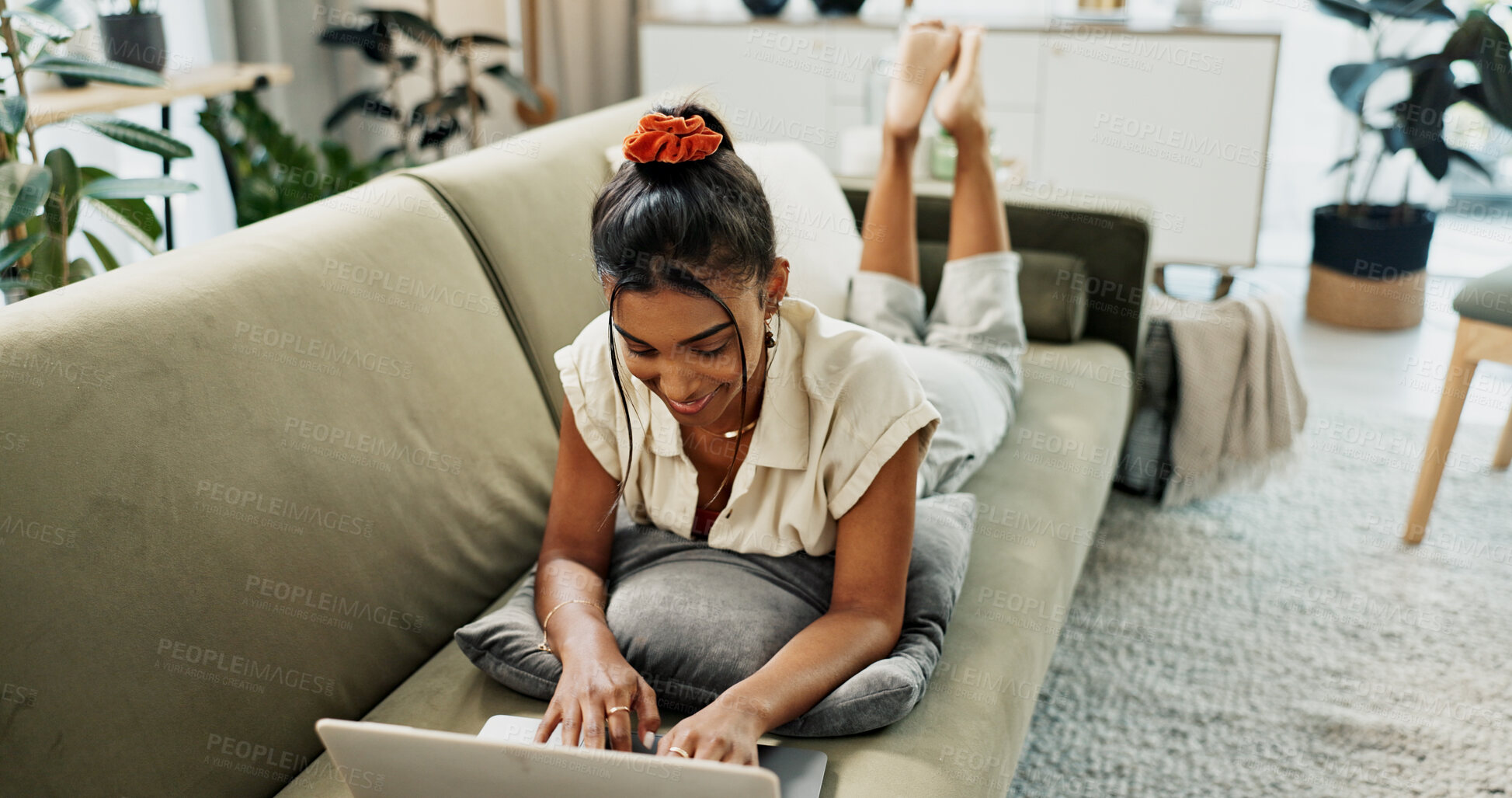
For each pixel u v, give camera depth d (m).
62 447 0.84
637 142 0.82
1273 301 2.01
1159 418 2.09
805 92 3.34
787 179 1.75
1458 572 1.85
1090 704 1.54
